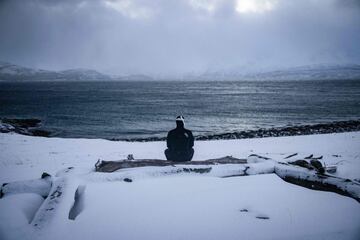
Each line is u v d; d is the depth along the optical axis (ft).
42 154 40.55
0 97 307.78
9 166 31.76
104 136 92.84
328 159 29.73
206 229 10.16
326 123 109.29
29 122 121.19
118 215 11.01
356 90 386.93
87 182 14.34
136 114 154.81
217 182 14.64
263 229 10.20
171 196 12.85
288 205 12.16
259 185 14.38
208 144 53.57
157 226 10.29
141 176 15.03
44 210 11.26
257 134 86.48
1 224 10.14
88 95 349.41
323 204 12.30
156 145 51.08
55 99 278.46
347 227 10.39
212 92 419.95
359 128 93.45
